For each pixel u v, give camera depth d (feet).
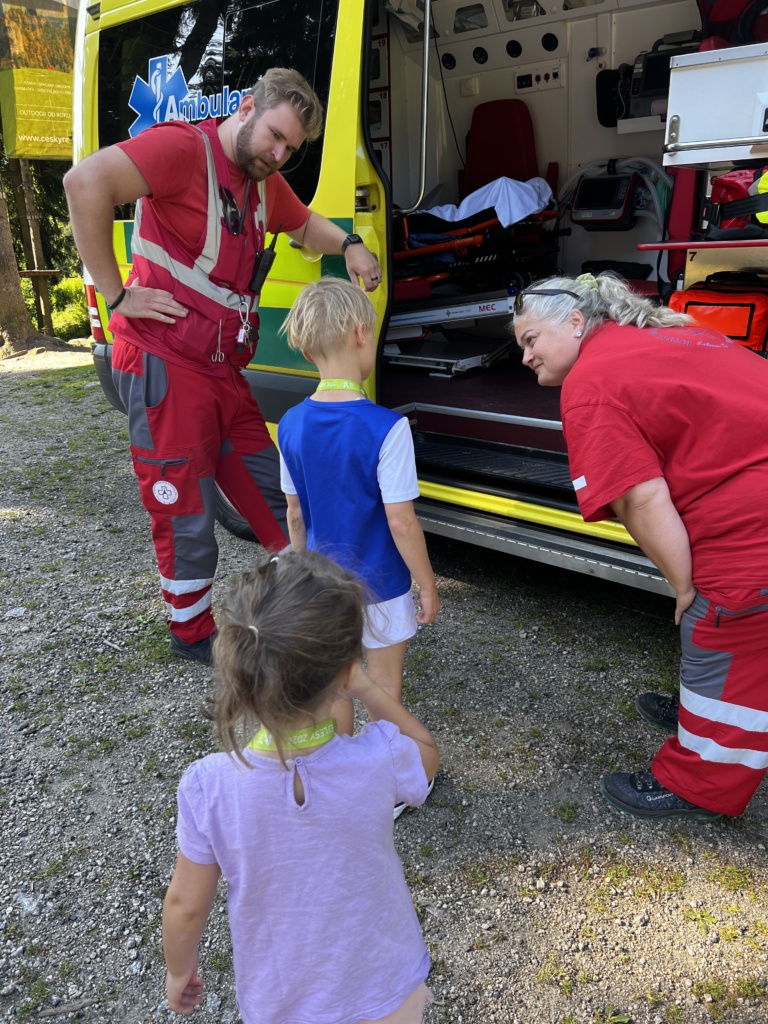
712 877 6.96
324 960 3.84
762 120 7.62
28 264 40.14
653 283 14.88
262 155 7.97
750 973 6.15
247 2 10.38
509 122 16.15
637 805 7.50
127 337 8.77
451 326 17.67
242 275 8.74
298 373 11.14
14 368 31.17
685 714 6.81
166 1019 6.02
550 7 14.90
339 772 3.78
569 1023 5.85
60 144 35.88
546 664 9.98
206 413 9.05
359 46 9.43
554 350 6.87
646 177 14.87
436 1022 5.91
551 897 6.85
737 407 6.11
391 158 16.35
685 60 7.87
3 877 7.27
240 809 3.71
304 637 3.48
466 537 10.34
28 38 33.68
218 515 13.97
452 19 15.78
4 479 17.57
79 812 7.98
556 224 16.60
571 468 6.46
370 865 3.88
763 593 5.99
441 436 11.74
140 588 12.39
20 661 10.54
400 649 6.93
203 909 3.95
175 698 9.66
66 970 6.40
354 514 6.35
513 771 8.25
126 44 12.36
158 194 7.93
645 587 8.88
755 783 6.72
